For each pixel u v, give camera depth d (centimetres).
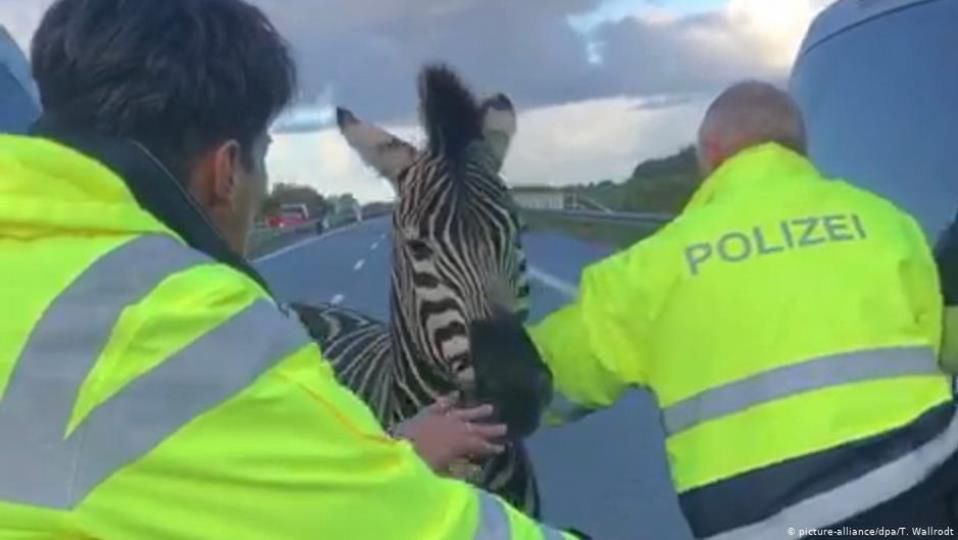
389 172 204
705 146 215
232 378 104
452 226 204
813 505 209
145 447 101
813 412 210
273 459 104
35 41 119
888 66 217
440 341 205
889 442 210
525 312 208
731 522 212
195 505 103
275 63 125
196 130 120
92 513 101
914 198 223
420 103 202
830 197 220
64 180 109
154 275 106
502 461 205
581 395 215
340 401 110
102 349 103
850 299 213
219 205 123
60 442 101
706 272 213
